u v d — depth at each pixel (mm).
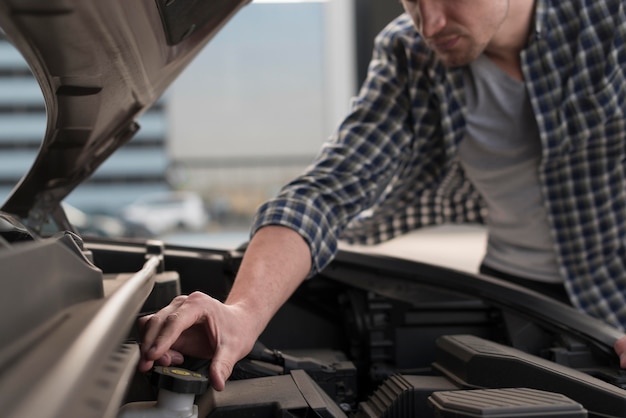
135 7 504
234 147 8094
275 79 7969
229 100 8055
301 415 529
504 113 1021
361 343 889
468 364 635
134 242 956
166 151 7781
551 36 947
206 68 8055
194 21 646
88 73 561
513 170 1072
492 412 488
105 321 336
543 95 968
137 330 532
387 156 983
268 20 7863
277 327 939
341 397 730
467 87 1018
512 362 625
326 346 944
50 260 345
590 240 1044
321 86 7156
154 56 631
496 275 1162
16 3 422
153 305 645
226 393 565
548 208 1056
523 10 938
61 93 582
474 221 1235
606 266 1045
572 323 816
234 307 629
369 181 949
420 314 882
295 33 7723
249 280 701
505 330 851
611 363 767
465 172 1141
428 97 1002
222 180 8055
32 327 303
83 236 958
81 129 686
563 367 655
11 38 475
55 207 848
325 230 836
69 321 343
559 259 1064
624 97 958
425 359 874
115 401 306
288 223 798
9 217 528
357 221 1197
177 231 7445
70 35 483
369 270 925
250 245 784
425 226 1243
